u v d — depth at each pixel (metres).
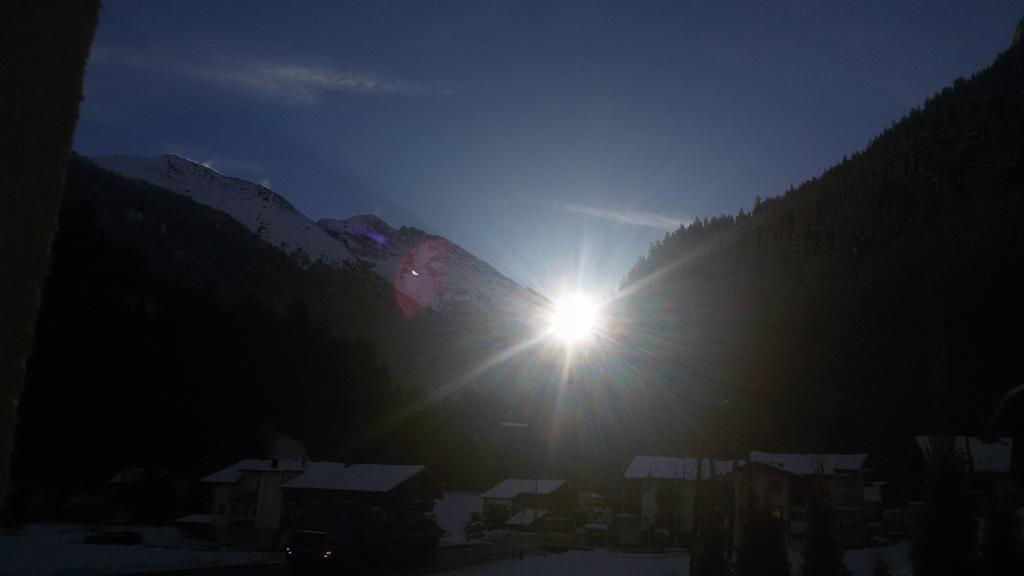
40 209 1.15
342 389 75.88
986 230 49.25
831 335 54.88
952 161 75.19
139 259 70.50
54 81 1.19
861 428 46.41
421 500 43.44
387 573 29.47
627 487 48.34
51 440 45.50
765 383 53.31
